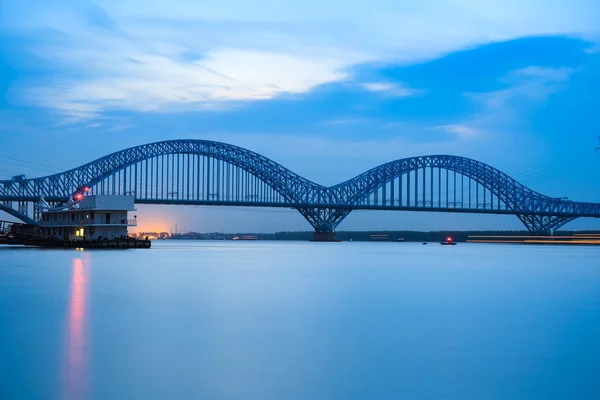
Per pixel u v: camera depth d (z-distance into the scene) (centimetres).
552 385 2289
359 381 2322
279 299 4628
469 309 4147
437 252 17088
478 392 2206
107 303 4303
